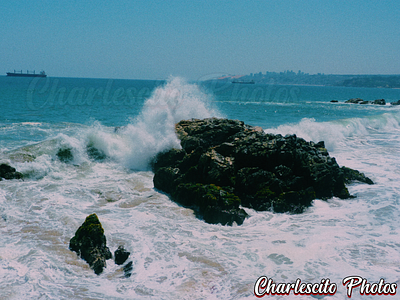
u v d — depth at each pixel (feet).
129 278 19.83
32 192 32.53
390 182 39.88
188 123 47.78
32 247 22.49
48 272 19.72
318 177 34.30
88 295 17.80
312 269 20.68
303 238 25.36
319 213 31.07
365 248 23.66
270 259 22.02
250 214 30.37
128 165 43.37
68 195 32.60
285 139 36.96
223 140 40.93
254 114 115.85
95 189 34.55
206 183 33.83
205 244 24.13
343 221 29.07
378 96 345.51
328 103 199.52
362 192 36.40
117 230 25.93
